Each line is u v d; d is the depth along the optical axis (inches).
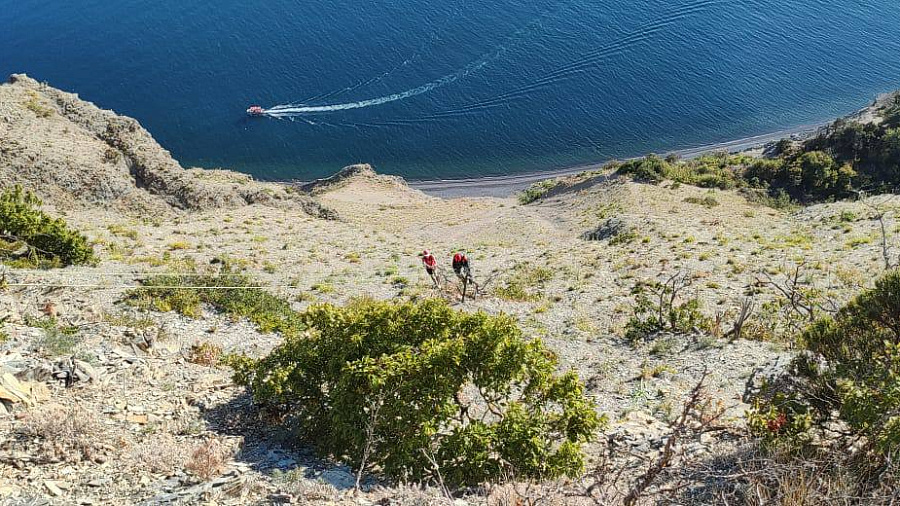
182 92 4493.1
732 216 2092.8
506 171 4001.0
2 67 4542.3
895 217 1590.8
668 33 5182.1
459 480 352.8
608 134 4252.0
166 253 1366.9
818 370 407.2
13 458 311.3
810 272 1152.8
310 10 5477.4
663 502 298.8
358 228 2060.8
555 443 414.6
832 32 5196.9
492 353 389.7
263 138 4234.7
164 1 5546.3
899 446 285.4
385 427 368.2
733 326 866.8
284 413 436.5
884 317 459.5
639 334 867.4
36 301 677.3
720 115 4338.1
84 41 4909.0
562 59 4928.6
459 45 5068.9
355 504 294.5
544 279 1291.8
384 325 420.5
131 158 2210.9
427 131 4360.2
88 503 279.7
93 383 442.0
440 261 1552.7
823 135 3678.6
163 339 624.4
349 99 4576.8
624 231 1819.6
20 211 1010.1
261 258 1451.8
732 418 469.4
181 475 320.2
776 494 279.7
